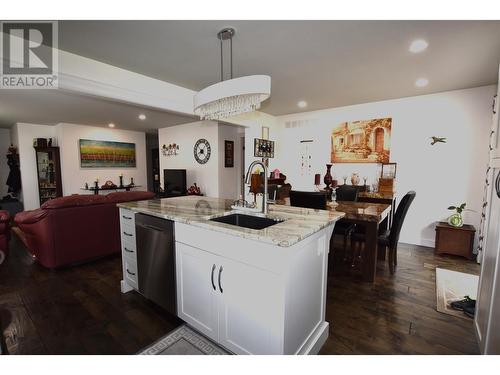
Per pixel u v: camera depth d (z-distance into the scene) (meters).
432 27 1.95
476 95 3.49
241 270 1.47
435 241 3.64
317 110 4.91
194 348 1.72
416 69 2.82
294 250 1.38
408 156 4.03
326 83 3.31
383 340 1.83
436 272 2.98
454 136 3.67
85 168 6.68
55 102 4.20
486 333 1.57
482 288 1.77
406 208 2.72
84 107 4.57
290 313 1.40
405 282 2.73
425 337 1.86
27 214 2.98
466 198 3.64
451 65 2.70
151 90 3.12
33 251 3.21
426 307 2.25
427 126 3.85
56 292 2.50
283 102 4.30
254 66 2.76
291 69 2.84
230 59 2.57
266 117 5.24
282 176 5.00
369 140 4.36
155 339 1.82
